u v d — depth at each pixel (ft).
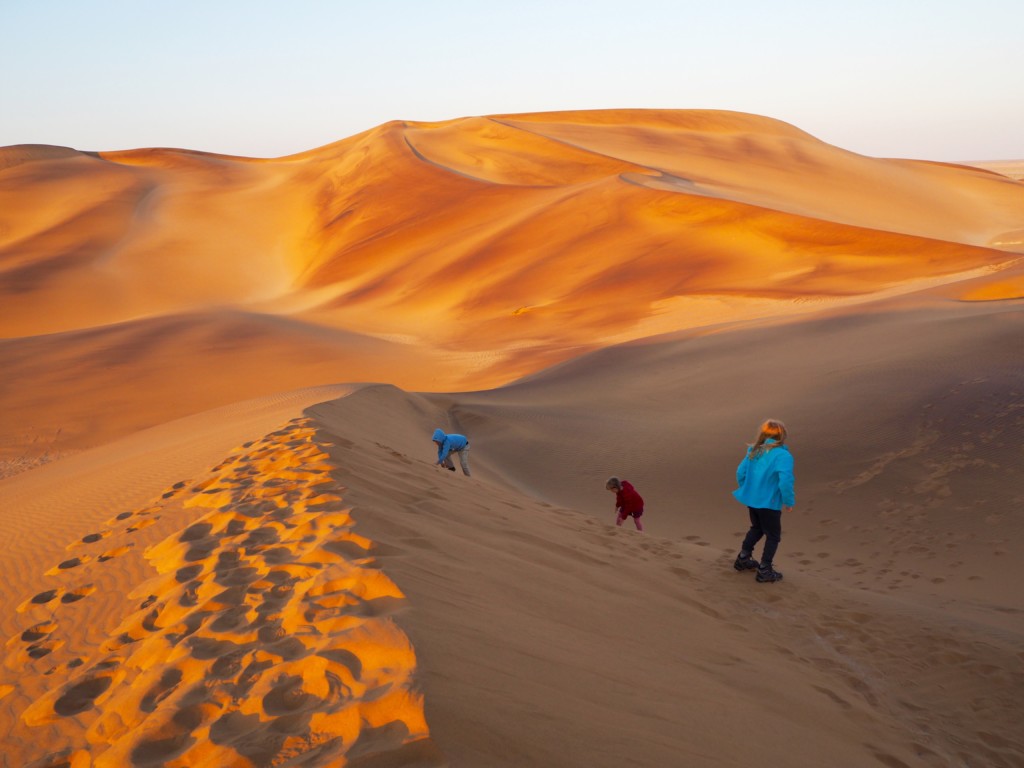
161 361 128.98
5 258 262.67
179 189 358.02
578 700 10.05
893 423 40.98
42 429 96.89
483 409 62.49
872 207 305.12
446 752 7.59
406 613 10.66
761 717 12.51
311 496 18.13
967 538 29.94
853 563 30.14
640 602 17.46
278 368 127.75
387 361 135.54
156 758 8.52
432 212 272.92
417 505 19.93
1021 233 278.87
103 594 15.43
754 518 24.18
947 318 62.69
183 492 23.27
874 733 14.35
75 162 389.60
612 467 46.93
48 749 9.74
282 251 296.51
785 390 53.52
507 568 15.97
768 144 391.45
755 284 155.12
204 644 11.03
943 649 19.85
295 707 8.94
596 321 153.89
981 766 14.51
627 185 222.48
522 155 341.00
